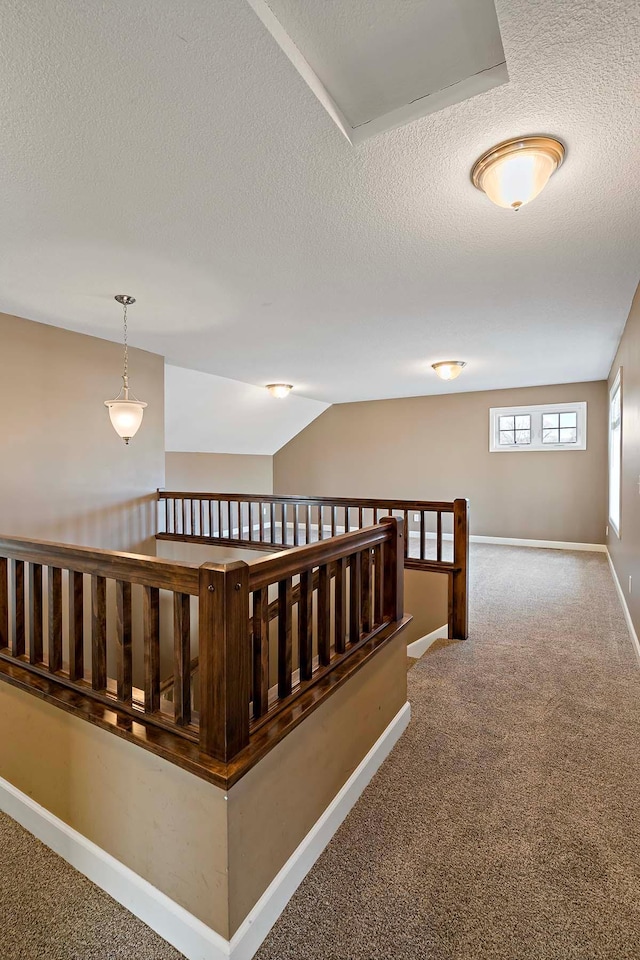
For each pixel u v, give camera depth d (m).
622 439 4.25
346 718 1.76
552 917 1.35
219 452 7.89
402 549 2.26
